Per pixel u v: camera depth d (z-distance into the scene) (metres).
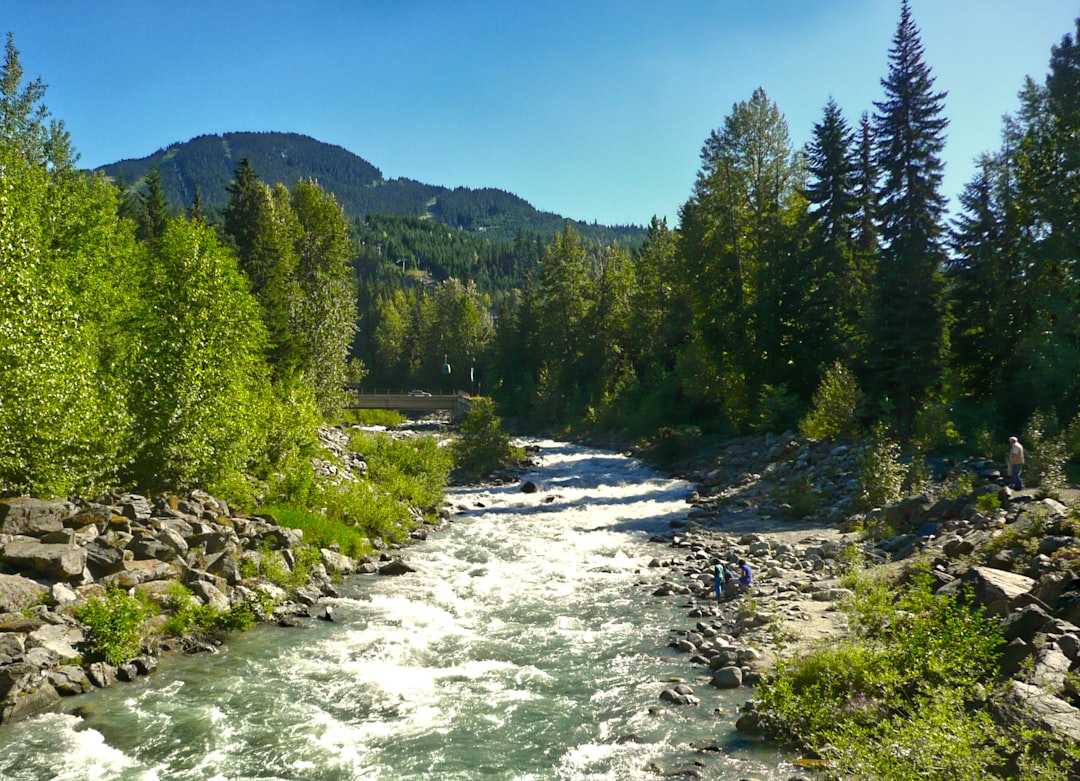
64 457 16.23
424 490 31.33
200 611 14.59
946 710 7.57
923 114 38.31
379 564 20.98
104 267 32.00
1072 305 33.53
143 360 19.95
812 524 25.33
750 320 46.72
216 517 19.19
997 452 27.52
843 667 10.17
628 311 81.81
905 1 39.31
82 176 35.25
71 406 16.36
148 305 21.66
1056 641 9.25
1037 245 37.03
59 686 11.20
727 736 9.86
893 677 9.25
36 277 16.77
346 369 54.62
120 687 11.73
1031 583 11.38
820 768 8.63
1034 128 39.53
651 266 77.62
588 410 71.69
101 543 14.70
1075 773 6.68
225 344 22.22
